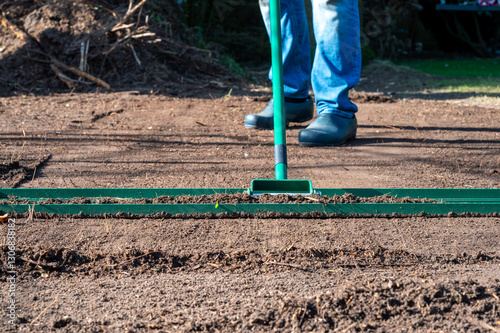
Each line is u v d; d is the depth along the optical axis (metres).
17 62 5.54
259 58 9.12
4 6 6.13
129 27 6.03
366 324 1.20
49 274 1.49
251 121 3.46
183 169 2.51
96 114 3.89
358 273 1.49
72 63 5.64
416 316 1.23
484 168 2.58
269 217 1.87
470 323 1.21
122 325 1.21
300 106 3.52
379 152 2.89
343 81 2.94
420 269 1.52
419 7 11.60
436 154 2.85
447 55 12.62
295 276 1.47
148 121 3.70
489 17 12.42
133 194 2.01
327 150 2.93
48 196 1.98
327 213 1.89
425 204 1.91
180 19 7.94
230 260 1.57
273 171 2.49
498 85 6.33
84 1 6.18
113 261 1.55
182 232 1.74
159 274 1.50
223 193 2.00
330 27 2.83
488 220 1.88
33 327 1.20
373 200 1.94
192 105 4.39
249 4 9.27
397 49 11.84
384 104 4.62
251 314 1.25
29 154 2.73
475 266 1.54
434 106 4.48
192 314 1.26
